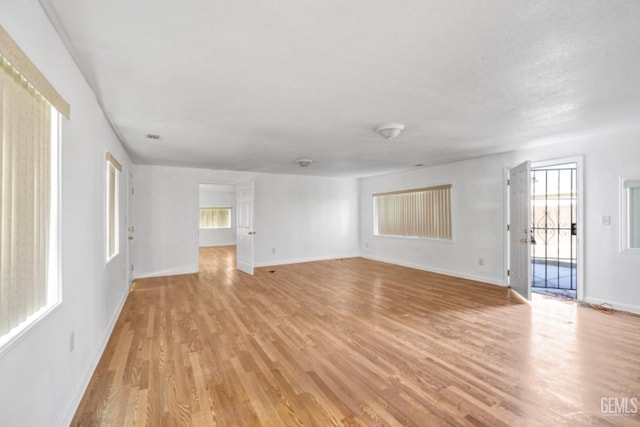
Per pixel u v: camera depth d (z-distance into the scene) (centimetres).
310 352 275
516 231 472
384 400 204
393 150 491
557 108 299
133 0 143
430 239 652
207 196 1248
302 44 185
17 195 132
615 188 385
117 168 363
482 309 396
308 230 802
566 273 659
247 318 367
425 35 175
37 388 144
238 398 206
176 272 632
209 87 246
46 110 159
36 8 142
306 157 547
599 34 174
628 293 377
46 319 153
